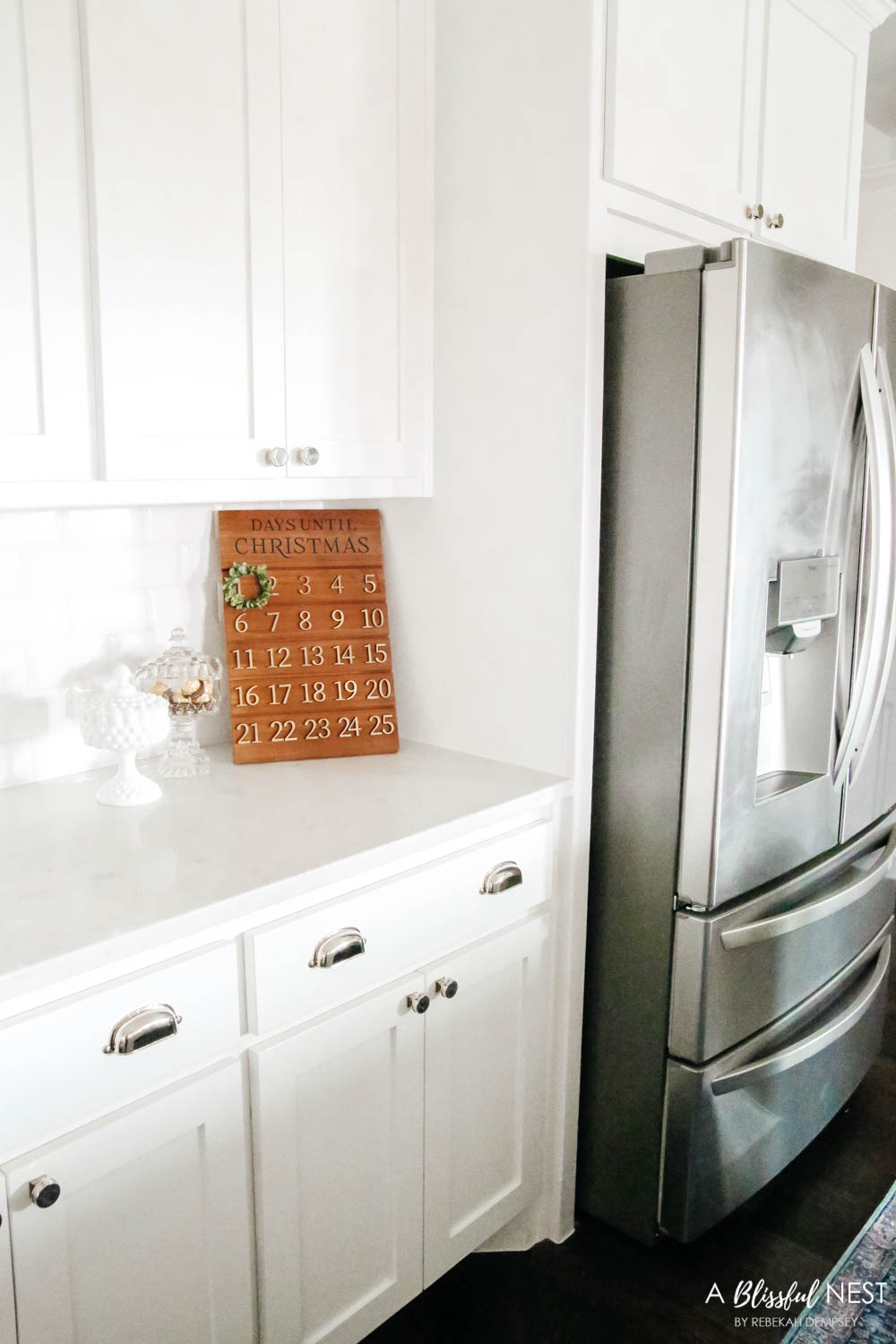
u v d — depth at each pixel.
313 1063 1.46
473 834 1.71
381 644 2.06
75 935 1.21
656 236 1.87
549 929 1.89
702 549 1.71
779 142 2.14
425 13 1.83
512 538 1.89
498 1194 1.88
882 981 2.36
